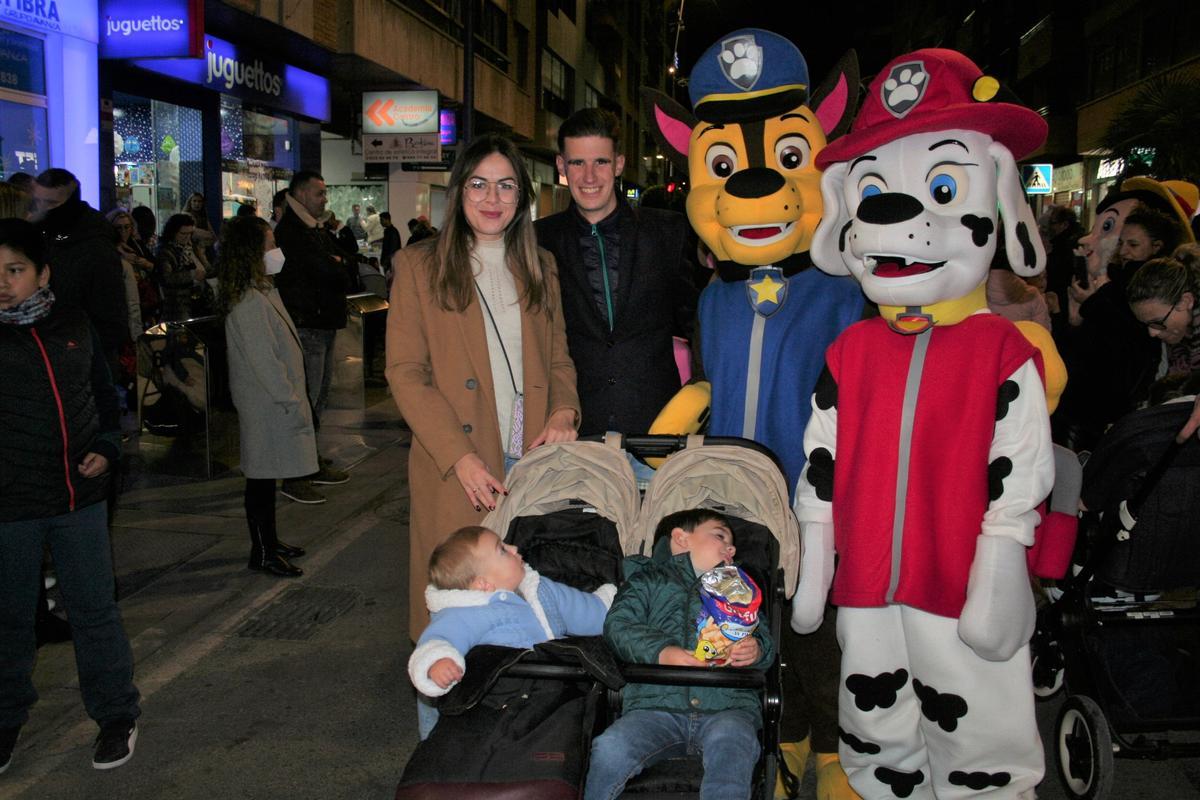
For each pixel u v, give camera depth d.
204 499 7.21
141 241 10.88
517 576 2.83
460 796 2.23
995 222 2.99
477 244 3.57
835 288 3.60
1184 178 13.08
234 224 5.78
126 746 3.77
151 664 4.66
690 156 3.89
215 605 5.35
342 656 4.80
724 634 2.59
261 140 15.80
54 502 3.45
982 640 2.74
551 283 3.71
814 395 3.19
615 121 3.92
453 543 2.83
